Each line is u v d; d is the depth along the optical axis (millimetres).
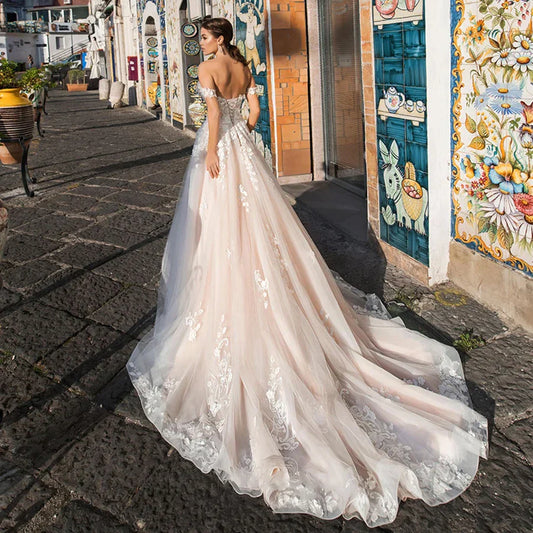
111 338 3375
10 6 53531
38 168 8328
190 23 10852
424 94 3471
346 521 2066
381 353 2980
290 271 2725
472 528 2000
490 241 3363
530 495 2127
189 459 2371
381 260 4391
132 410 2725
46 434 2590
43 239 5094
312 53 6484
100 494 2238
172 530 2055
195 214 2887
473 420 2422
